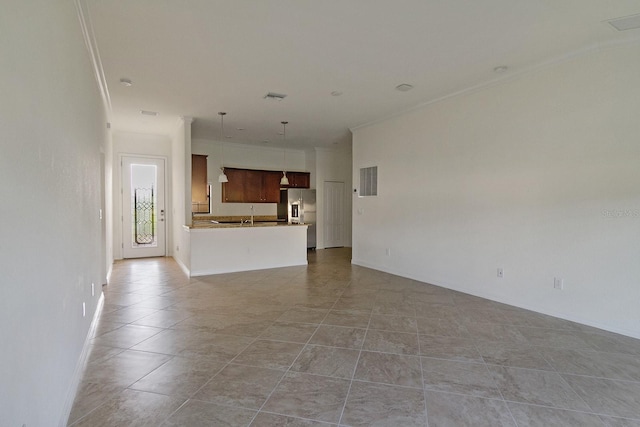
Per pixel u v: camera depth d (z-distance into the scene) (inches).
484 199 172.4
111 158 258.7
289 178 364.8
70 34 89.3
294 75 159.9
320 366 102.2
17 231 49.6
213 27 117.3
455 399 85.4
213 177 327.9
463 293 182.5
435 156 199.0
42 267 61.6
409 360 106.2
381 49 134.0
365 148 255.6
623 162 125.5
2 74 44.7
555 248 144.7
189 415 78.4
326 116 230.5
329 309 156.3
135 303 164.7
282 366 102.0
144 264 265.7
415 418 77.9
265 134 291.1
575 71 137.1
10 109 47.3
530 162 152.8
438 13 109.1
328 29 119.1
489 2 103.2
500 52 136.3
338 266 261.0
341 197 376.2
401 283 205.6
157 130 278.2
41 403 60.0
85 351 107.6
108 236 223.6
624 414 79.6
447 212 192.5
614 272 128.2
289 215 347.6
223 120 242.8
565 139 140.6
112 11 106.6
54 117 71.4
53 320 68.6
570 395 87.4
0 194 43.8
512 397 86.4
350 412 80.0
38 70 60.4
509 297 162.6
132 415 78.1
